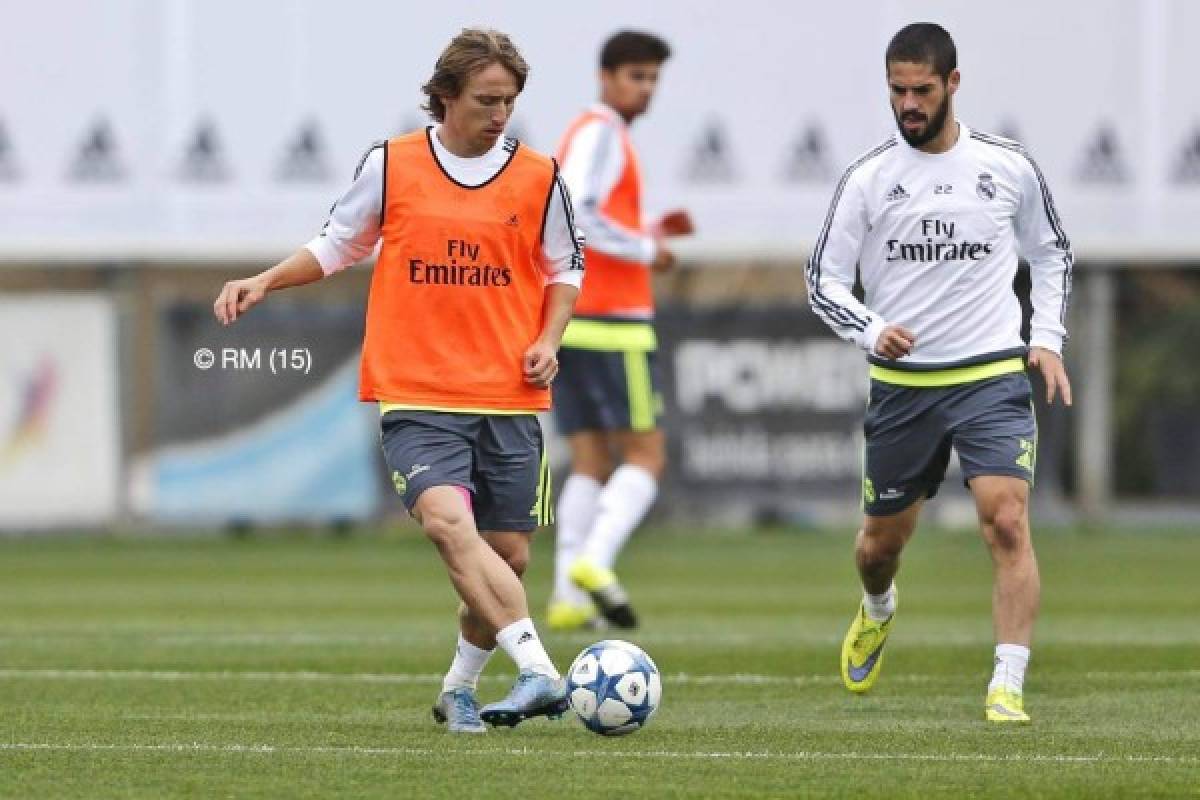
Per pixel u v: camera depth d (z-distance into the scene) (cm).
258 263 7762
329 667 3497
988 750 2475
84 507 7231
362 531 7781
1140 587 5441
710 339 7325
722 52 7669
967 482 2808
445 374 2550
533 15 7588
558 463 6975
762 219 7688
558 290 2631
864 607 3059
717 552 6788
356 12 7600
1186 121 7781
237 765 2348
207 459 7181
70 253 7575
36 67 7600
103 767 2339
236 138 7612
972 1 7725
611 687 2558
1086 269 7800
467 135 2552
